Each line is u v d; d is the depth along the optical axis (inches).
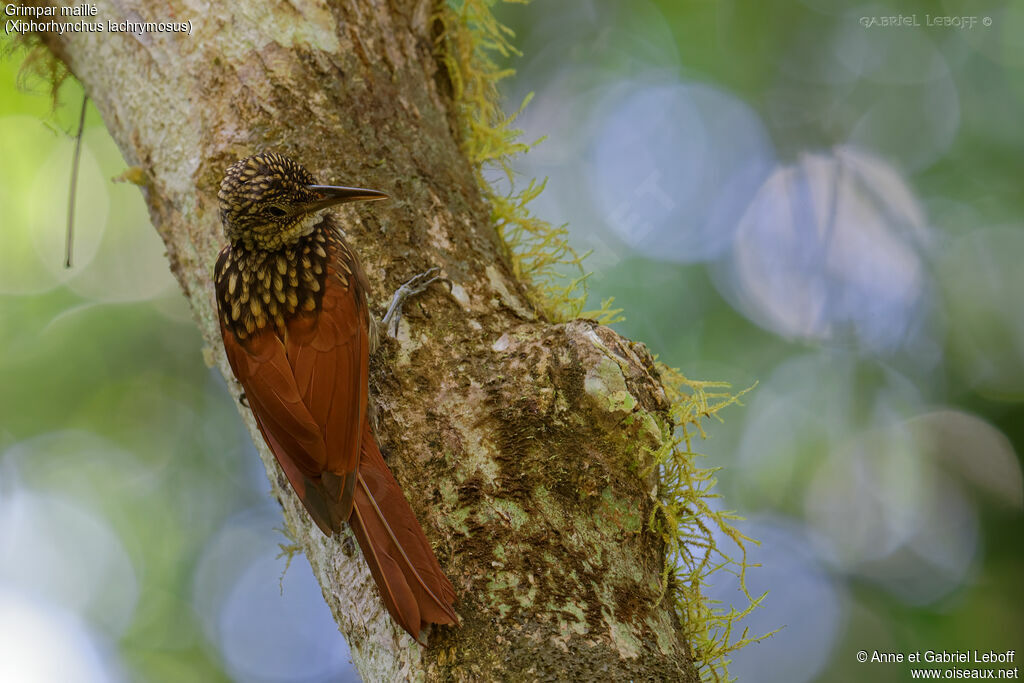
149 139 233.8
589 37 543.8
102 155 536.7
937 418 480.4
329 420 193.3
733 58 530.9
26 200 528.7
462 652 172.6
